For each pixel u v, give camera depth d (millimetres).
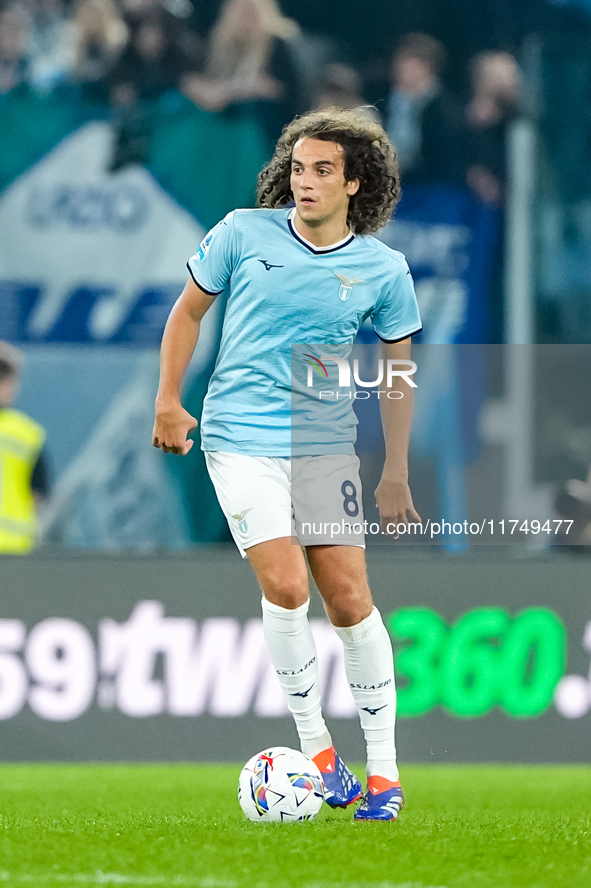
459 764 20312
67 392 33125
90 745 20078
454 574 20672
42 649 20234
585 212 34375
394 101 34500
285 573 10508
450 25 34719
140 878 7414
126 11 33688
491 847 8734
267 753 10797
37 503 32219
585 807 13828
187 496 32531
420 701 20422
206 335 32500
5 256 33625
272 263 10820
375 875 7562
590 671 20625
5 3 33438
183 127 33969
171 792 15766
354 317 10992
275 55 34406
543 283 34094
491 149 34281
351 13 34656
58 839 9219
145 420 33250
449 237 34062
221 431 10867
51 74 33781
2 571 20312
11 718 20078
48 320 33500
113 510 32375
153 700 20250
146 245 33875
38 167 33719
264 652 20391
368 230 11195
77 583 20375
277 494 10672
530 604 20656
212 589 20484
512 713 20500
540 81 34562
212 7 34188
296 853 8336
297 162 10711
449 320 33812
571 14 34812
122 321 33625
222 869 7766
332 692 20203
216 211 34125
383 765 10711
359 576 10641
